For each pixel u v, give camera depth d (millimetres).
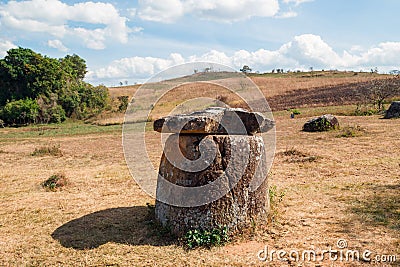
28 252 5086
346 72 74125
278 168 10180
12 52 48031
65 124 42438
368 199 6836
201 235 5090
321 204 6738
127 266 4535
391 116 22641
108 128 31297
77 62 69375
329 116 18812
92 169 11938
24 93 47469
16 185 9641
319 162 10648
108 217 6512
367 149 12305
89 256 4859
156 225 5746
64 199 7977
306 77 65250
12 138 27578
